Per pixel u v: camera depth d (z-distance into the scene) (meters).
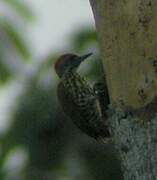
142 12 11.88
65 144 13.45
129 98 11.88
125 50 11.97
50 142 13.42
